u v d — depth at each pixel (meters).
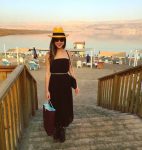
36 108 6.58
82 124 4.48
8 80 3.08
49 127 3.58
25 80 4.15
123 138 3.92
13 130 3.18
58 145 3.67
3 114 2.58
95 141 3.80
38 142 3.74
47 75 3.48
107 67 21.20
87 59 22.02
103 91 7.95
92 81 13.99
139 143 3.75
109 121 4.66
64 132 3.75
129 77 5.46
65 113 3.60
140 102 4.88
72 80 3.62
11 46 57.34
